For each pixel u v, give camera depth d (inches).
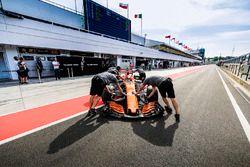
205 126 102.2
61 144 80.0
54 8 501.0
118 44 708.0
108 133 92.3
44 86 266.8
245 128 99.0
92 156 69.7
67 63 402.6
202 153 71.9
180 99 177.8
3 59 334.3
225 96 193.2
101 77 122.3
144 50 978.7
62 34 424.5
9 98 181.6
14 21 314.7
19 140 84.4
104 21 624.1
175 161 65.9
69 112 132.6
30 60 371.6
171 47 1529.3
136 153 71.9
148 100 136.3
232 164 64.1
